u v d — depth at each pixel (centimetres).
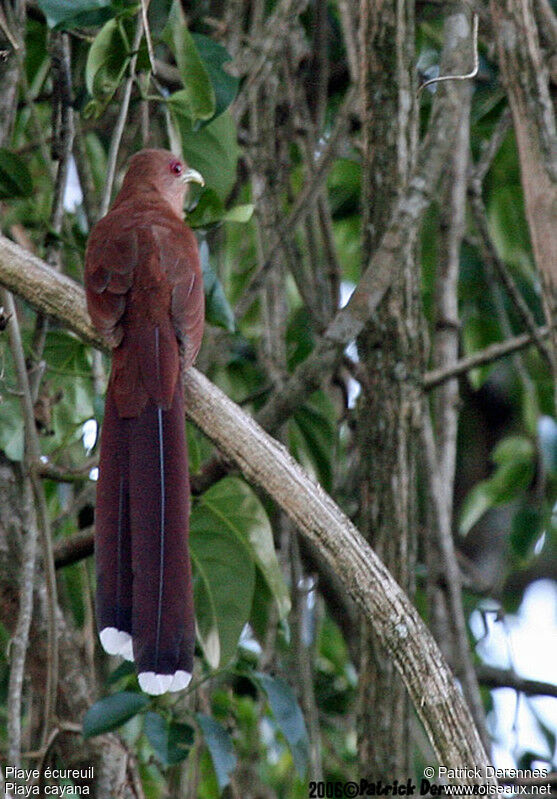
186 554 712
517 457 1317
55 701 958
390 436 997
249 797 1139
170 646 681
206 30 1300
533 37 820
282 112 1267
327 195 1311
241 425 743
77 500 1050
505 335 1248
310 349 1296
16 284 838
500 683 1255
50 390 1055
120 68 923
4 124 1029
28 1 1145
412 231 930
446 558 1123
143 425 762
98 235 883
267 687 1003
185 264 856
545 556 1717
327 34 1297
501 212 1363
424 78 1309
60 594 1041
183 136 1037
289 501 702
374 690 994
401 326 998
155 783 1138
